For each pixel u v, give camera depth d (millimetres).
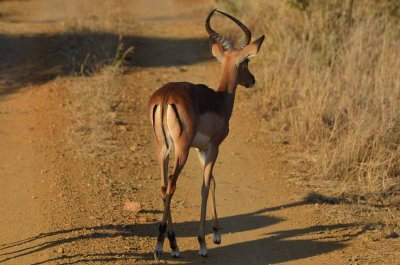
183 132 18250
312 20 36719
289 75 32250
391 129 26219
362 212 22766
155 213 22203
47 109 31156
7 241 20016
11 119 30016
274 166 26391
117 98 32656
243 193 24062
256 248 20281
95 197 23047
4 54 38688
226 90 20281
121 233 20609
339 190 24109
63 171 25047
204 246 19469
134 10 53969
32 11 54281
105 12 51344
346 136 26656
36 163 25734
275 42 36656
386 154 25750
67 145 27375
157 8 55375
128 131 29109
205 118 18750
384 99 27875
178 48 41406
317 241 20766
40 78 35125
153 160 26594
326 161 25500
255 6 41719
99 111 30812
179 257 19391
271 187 24609
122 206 22500
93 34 41531
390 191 24141
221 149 27906
